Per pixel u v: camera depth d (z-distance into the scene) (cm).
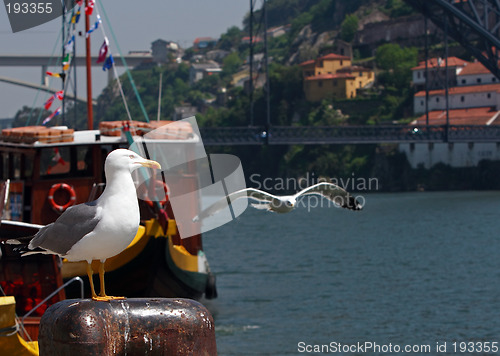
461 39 11919
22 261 1464
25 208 1744
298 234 5897
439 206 9469
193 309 510
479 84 15388
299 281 3166
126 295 1789
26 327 1459
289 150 16200
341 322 2170
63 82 2062
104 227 529
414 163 14988
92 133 1750
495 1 11506
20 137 1720
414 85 17375
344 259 4112
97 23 2016
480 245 4869
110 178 541
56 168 1745
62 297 1492
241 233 6034
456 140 12044
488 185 14100
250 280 3209
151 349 500
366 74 18825
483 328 2094
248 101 19400
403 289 2911
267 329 2042
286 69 19338
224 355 1745
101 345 485
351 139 11519
